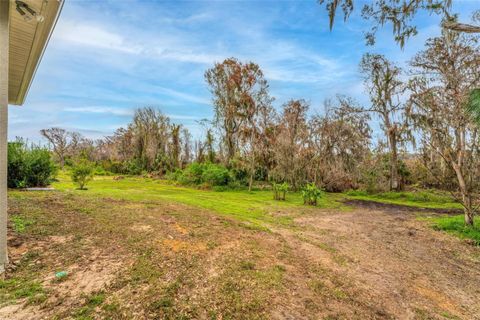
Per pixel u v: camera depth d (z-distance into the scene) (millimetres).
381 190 18484
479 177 7969
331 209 11164
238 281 3154
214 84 21297
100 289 2660
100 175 25516
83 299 2465
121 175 25734
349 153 19656
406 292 3562
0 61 2926
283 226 6945
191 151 26016
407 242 6402
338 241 5922
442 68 7953
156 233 4586
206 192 14750
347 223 8297
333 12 4996
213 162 22312
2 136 2910
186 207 7809
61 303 2377
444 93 7887
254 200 12227
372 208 12344
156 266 3318
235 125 21125
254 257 4047
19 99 7762
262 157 19672
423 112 9125
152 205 7449
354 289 3391
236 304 2641
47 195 7598
